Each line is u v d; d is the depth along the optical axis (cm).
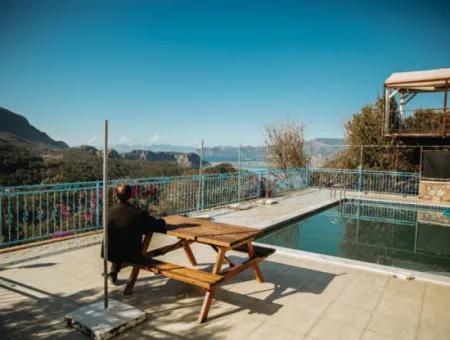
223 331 319
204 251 582
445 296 413
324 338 312
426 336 320
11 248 563
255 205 1172
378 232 1012
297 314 358
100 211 723
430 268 708
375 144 1923
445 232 1023
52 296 388
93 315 325
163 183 881
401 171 1836
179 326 326
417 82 1512
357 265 515
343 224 1103
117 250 383
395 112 1773
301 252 580
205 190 1059
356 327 334
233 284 437
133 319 321
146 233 431
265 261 539
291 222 981
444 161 1432
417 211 1316
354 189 1745
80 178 820
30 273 461
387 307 380
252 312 359
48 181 796
